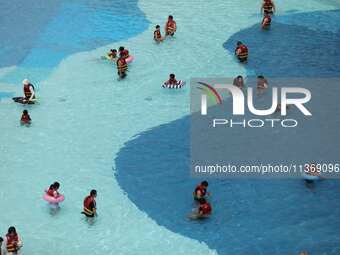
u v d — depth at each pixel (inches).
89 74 1151.0
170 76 1091.9
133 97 1080.8
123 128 999.0
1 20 1344.7
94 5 1429.6
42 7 1414.9
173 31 1275.8
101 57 1198.9
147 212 821.2
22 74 1147.3
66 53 1221.7
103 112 1040.2
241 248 761.6
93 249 761.6
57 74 1149.1
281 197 845.2
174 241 773.9
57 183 822.5
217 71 1154.7
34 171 898.7
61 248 762.2
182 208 828.0
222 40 1268.5
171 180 880.3
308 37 1273.4
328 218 808.3
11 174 892.0
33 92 1051.9
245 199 842.2
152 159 924.6
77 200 840.3
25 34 1288.1
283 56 1201.4
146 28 1322.6
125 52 1159.0
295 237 777.6
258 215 813.9
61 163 916.6
